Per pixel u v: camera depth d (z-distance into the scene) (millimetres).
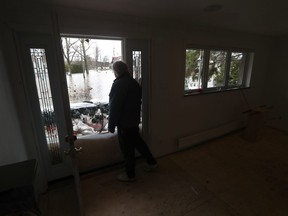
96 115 2457
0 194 878
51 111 1859
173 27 2281
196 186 1989
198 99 2846
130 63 2131
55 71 1779
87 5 1599
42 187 1869
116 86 1769
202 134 2955
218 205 1707
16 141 1487
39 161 1823
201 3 1554
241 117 3645
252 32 3086
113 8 1687
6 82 1439
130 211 1644
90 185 2014
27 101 1660
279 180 2092
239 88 3426
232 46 3027
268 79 3840
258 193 1874
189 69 2768
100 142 2207
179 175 2195
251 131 3146
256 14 1912
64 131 1954
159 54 2262
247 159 2568
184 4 1573
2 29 1457
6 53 1496
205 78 2949
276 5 1623
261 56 3588
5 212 890
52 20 1108
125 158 1990
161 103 2445
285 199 1786
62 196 1847
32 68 1688
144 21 2051
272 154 2711
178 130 2730
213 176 2172
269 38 3572
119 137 1947
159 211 1641
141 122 2426
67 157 2049
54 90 1817
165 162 2498
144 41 2166
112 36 1901
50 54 1724
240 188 1953
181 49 2430
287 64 3486
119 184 2031
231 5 1614
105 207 1691
